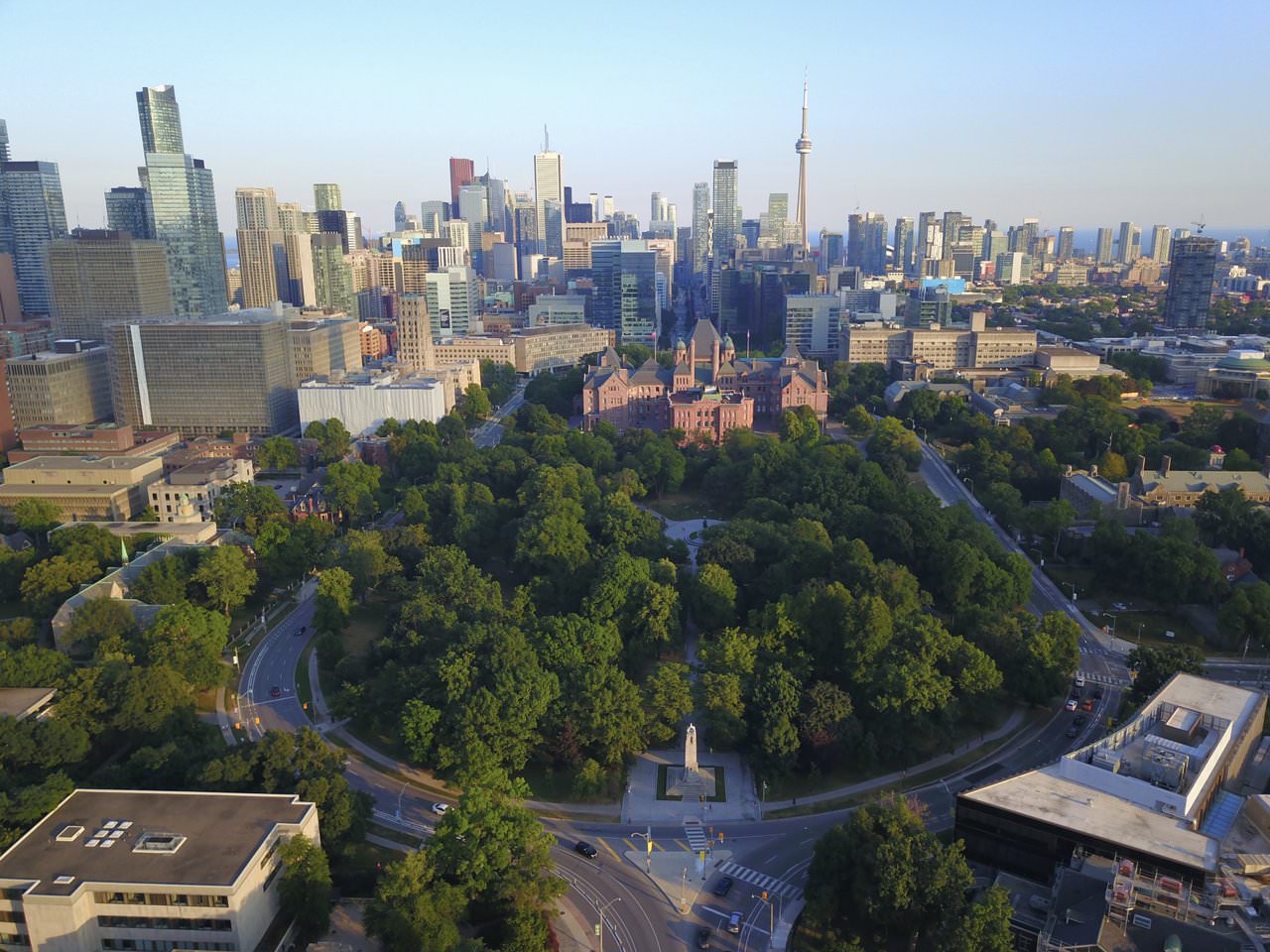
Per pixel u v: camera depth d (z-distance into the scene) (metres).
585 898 184.38
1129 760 189.88
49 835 169.62
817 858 181.75
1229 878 158.88
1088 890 161.25
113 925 158.38
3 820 175.75
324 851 185.00
